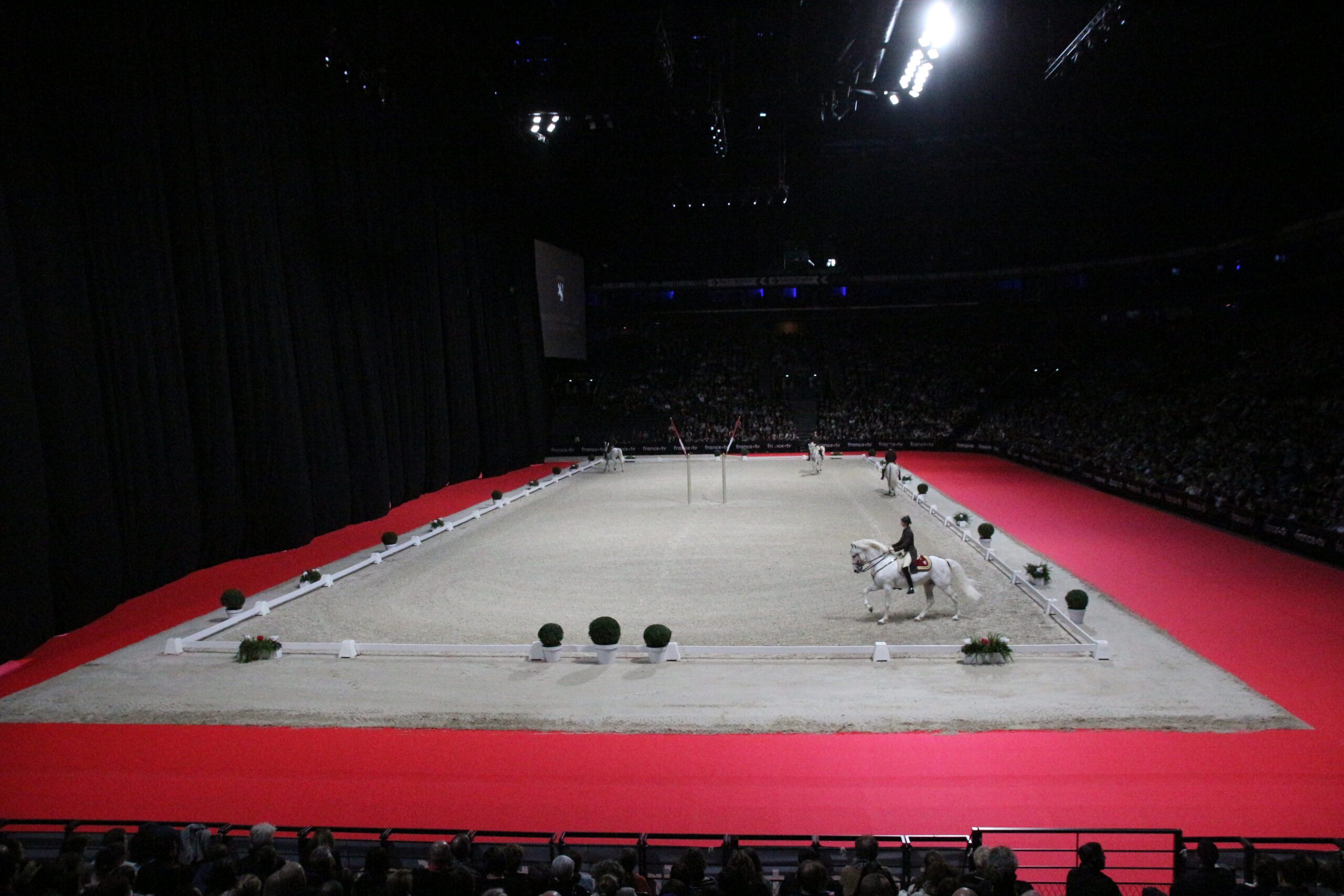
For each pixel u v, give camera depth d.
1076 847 10.47
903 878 8.65
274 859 7.73
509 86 43.38
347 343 34.38
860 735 13.95
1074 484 46.09
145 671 17.55
